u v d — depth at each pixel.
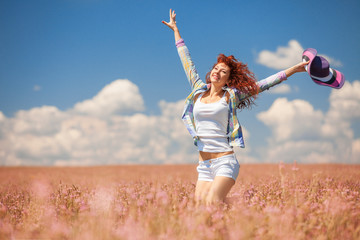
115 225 3.68
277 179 6.26
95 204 4.25
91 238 2.93
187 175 11.18
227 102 4.90
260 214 3.48
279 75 4.99
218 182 4.50
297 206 3.86
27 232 3.28
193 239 2.89
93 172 17.44
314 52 4.79
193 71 5.58
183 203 3.98
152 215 3.44
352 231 3.29
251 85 4.95
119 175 13.62
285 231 3.11
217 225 3.12
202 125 4.91
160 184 6.00
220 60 5.03
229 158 4.70
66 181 9.24
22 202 5.02
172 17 6.02
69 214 3.94
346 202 4.06
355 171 10.05
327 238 3.17
